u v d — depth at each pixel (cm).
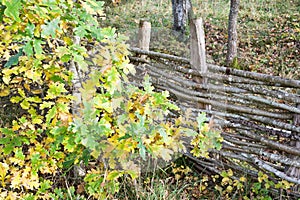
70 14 150
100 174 179
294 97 216
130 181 229
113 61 153
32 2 130
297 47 529
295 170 225
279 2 711
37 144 177
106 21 633
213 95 245
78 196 197
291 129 219
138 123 142
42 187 186
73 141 160
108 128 154
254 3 716
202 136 190
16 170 189
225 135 254
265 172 241
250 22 641
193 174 271
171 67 258
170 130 170
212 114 246
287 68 473
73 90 188
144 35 270
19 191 220
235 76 243
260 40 571
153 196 214
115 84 150
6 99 261
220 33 621
